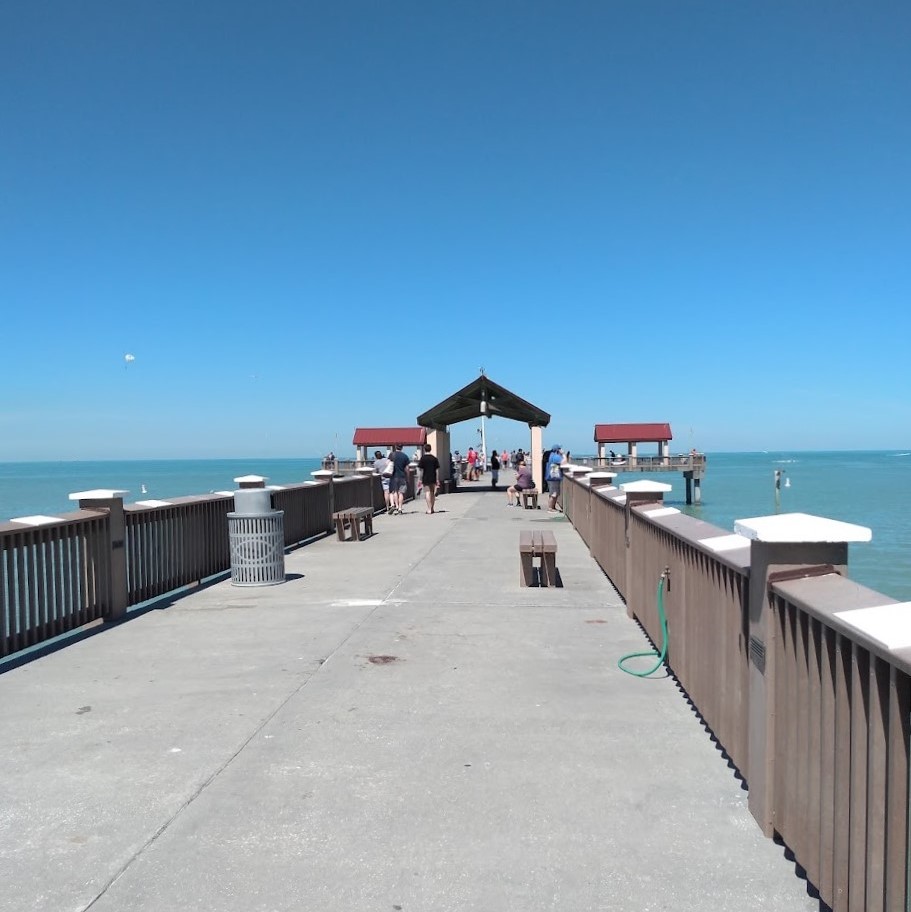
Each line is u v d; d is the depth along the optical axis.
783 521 3.48
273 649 6.91
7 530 6.53
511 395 29.56
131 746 4.70
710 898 3.12
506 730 4.92
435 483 21.56
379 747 4.66
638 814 3.81
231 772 4.32
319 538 15.45
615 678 6.01
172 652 6.84
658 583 6.44
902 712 2.38
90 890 3.21
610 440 53.72
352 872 3.32
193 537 10.05
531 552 9.68
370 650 6.85
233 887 3.22
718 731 4.48
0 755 4.59
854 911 2.64
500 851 3.48
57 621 7.23
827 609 2.86
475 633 7.45
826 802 2.90
